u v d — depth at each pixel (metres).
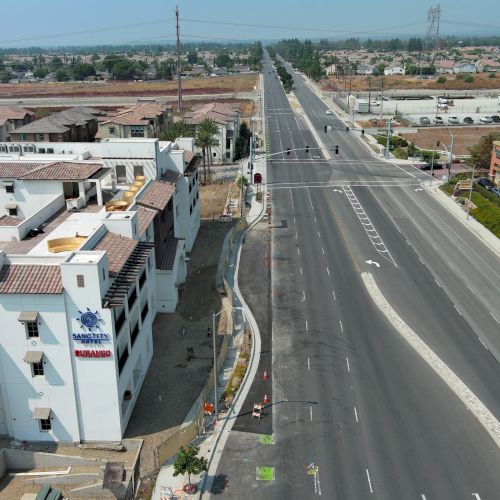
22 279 40.16
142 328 50.62
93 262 39.38
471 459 41.34
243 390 49.41
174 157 73.81
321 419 45.66
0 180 60.88
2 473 40.66
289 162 135.25
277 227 90.94
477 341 56.97
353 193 109.25
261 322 60.78
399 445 42.75
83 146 80.69
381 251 80.50
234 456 41.75
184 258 70.00
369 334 58.16
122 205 54.72
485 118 185.00
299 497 37.91
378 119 189.50
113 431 43.22
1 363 41.38
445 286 69.38
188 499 37.81
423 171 125.12
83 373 41.62
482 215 93.19
